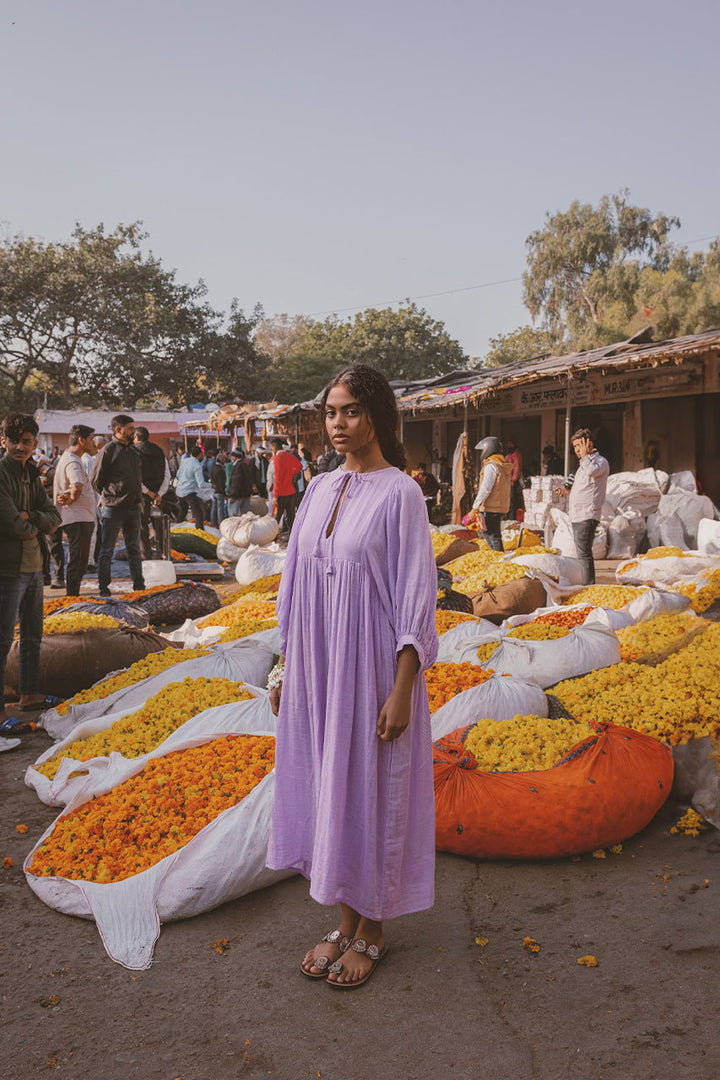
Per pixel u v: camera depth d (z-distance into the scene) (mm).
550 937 2746
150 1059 2207
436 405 17203
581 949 2670
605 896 2998
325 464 8984
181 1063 2191
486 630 5297
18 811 3822
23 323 41438
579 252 45781
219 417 26328
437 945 2719
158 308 41781
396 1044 2242
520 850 3193
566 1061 2160
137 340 42438
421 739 2482
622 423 17625
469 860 3299
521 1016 2346
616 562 12156
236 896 2967
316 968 2547
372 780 2377
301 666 2525
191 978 2566
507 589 7109
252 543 12688
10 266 40719
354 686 2375
